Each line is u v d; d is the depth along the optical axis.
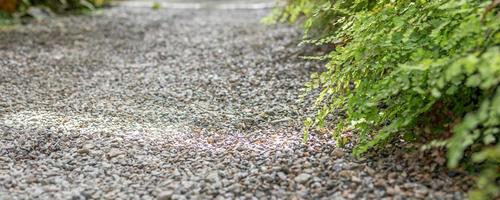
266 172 3.29
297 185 3.11
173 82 5.88
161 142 4.00
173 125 4.46
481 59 2.54
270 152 3.62
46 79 6.12
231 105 4.98
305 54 6.49
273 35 8.03
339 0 4.48
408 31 3.23
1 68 6.57
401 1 3.54
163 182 3.26
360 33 3.53
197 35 8.78
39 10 10.77
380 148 3.45
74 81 6.04
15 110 4.93
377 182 3.01
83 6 11.84
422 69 2.73
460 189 2.89
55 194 3.13
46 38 8.46
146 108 4.97
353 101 3.37
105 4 13.21
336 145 3.56
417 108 3.09
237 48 7.45
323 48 6.49
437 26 3.23
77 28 9.41
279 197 3.01
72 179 3.36
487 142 2.57
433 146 3.07
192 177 3.29
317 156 3.48
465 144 2.54
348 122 3.51
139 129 4.34
